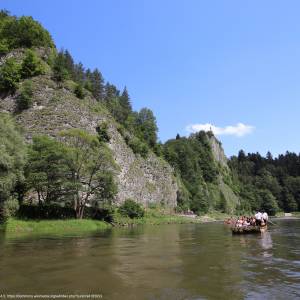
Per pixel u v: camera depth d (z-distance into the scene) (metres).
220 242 39.81
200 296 16.83
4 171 51.16
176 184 144.25
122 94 165.62
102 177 72.50
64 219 67.75
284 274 21.39
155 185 127.31
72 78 123.88
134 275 21.36
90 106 110.50
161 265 24.64
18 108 100.56
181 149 177.50
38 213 66.69
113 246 35.91
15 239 42.03
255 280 19.89
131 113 159.75
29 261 26.31
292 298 16.42
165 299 16.41
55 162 66.62
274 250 32.19
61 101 101.94
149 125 158.75
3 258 27.67
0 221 53.69
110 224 76.75
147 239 44.19
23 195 65.75
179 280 20.02
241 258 27.56
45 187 68.81
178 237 47.34
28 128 93.88
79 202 72.88
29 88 101.81
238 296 16.78
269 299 16.28
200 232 57.88
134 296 16.94
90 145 76.25
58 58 113.81
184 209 139.50
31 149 66.25
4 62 116.38
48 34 131.75
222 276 20.95
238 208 194.62
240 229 52.06
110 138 106.31
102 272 22.27
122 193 104.75
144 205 116.50
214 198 180.38
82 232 55.50
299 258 27.50
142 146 126.88
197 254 29.94
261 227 55.66
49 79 108.50
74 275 21.39
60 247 34.66
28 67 109.06
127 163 112.00
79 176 71.94
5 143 53.44
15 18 136.62
